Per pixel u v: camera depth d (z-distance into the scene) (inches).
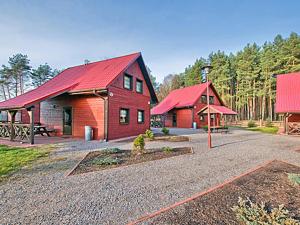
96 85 453.1
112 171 207.6
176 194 149.1
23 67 1448.1
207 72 368.8
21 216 118.3
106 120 448.1
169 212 120.9
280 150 332.2
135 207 128.8
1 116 702.5
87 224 109.3
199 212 120.1
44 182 175.6
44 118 573.6
